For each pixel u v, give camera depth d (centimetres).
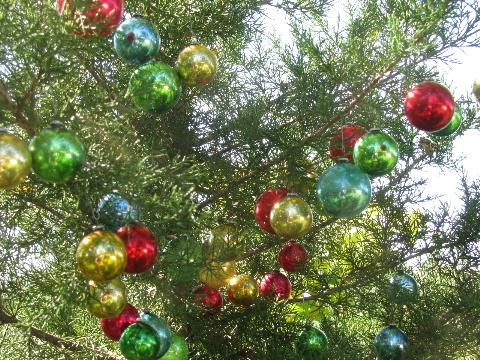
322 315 263
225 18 234
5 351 214
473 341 240
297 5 239
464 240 251
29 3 158
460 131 249
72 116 168
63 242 183
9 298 206
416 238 258
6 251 179
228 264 223
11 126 190
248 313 234
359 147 180
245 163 237
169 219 175
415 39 177
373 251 262
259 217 202
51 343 213
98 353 215
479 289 240
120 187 166
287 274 270
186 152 235
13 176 146
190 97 233
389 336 219
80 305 176
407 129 248
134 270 171
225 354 233
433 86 182
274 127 224
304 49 208
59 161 150
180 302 213
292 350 224
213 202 239
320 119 215
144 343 180
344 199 176
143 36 181
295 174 220
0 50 155
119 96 200
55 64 162
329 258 269
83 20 156
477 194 254
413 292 238
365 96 201
